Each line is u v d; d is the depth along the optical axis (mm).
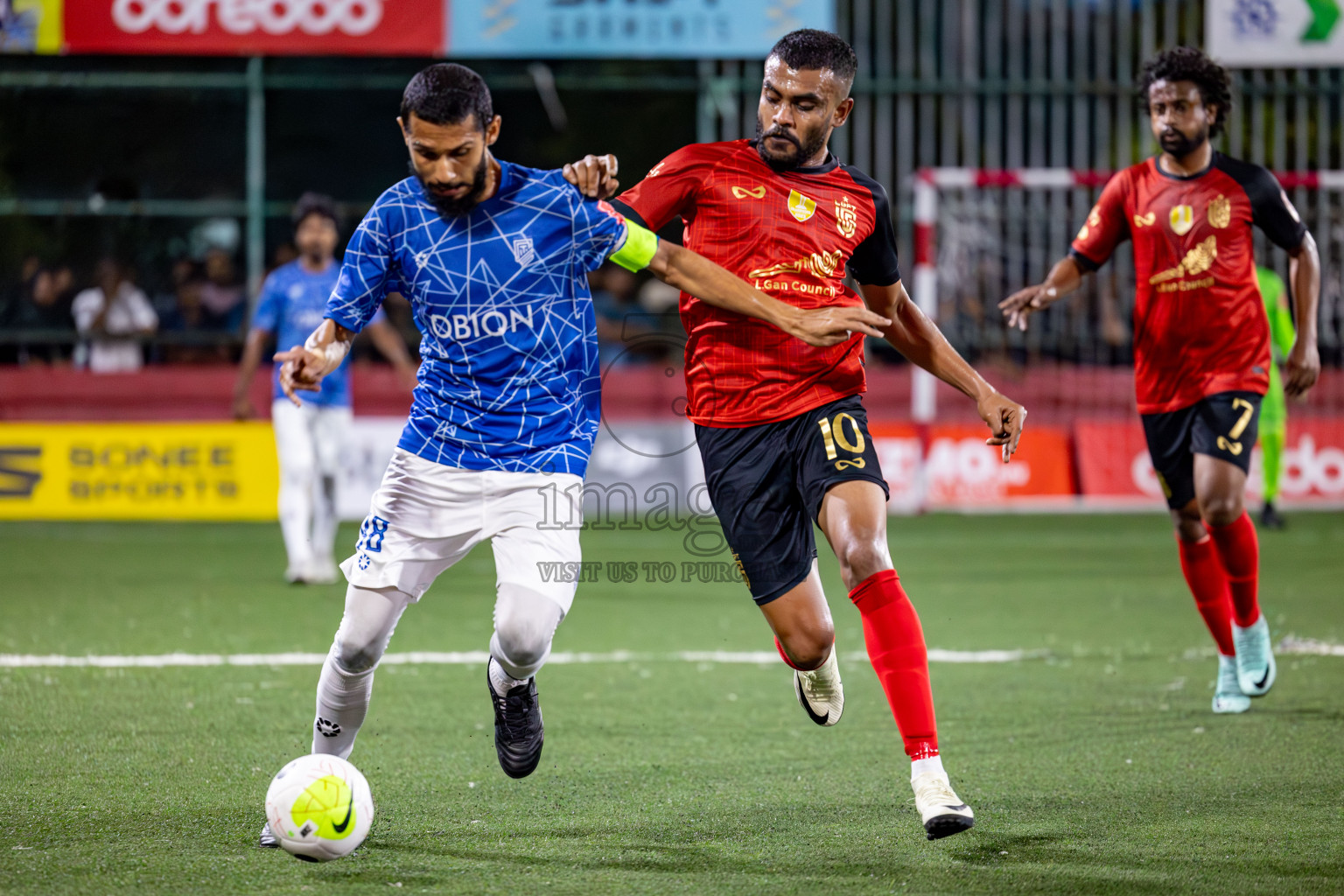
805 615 9578
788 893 7965
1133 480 31641
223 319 32844
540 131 39406
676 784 10445
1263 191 12891
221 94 37188
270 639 16766
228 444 29609
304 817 8141
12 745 11453
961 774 10711
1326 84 30609
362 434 30312
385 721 12484
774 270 9617
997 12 31312
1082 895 7918
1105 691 13852
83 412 30844
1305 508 31266
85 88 33250
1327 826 9266
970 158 31703
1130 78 31094
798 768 10914
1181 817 9500
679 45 28438
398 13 28328
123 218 33219
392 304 33500
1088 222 13797
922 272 29859
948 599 20000
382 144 39031
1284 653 15758
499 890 8047
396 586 8750
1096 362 32656
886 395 31891
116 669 14797
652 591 21391
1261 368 12914
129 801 9859
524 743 9289
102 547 26250
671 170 9805
